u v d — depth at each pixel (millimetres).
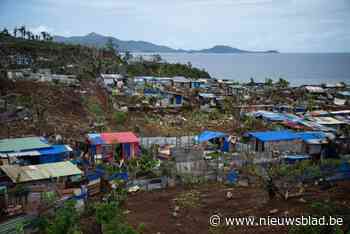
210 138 35562
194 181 26406
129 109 50750
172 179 25875
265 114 50312
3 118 37906
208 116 50625
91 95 55750
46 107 43812
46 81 57375
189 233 17609
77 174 23531
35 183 21891
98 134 33031
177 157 29062
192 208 21016
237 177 26203
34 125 37469
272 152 31312
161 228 18250
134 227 18062
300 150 34250
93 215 19656
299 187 22672
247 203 21422
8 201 19656
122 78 74688
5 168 22875
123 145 31562
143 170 27750
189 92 68312
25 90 48750
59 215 16828
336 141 34594
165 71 103250
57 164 24672
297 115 53062
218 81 90812
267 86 88125
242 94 72875
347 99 74188
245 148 34156
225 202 21812
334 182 24219
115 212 18234
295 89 82500
